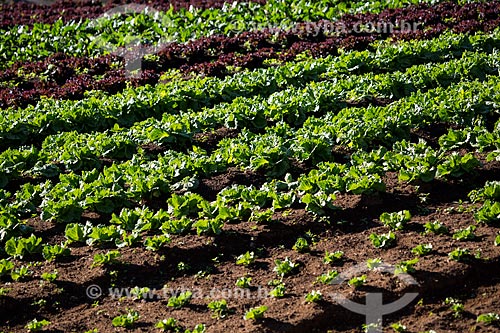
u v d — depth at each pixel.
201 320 9.74
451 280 10.09
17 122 16.02
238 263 11.03
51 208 12.57
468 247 10.70
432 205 12.38
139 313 10.06
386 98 17.44
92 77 20.62
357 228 11.89
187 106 17.59
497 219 11.31
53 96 19.05
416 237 11.23
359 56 19.50
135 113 17.12
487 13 23.75
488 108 15.66
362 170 13.06
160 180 13.19
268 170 14.03
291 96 16.94
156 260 11.16
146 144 15.55
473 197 12.22
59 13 28.44
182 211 12.39
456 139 14.32
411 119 15.38
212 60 21.78
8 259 11.52
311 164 14.23
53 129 16.33
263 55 21.50
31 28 26.44
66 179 13.62
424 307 9.73
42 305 10.33
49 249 11.38
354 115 15.61
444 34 22.00
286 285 10.41
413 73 18.31
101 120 16.73
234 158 14.45
